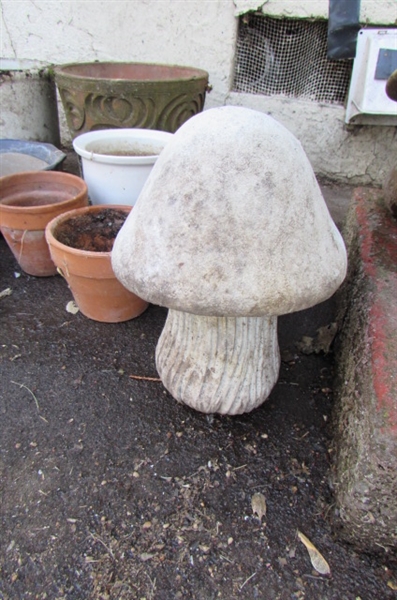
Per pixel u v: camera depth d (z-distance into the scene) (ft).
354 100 8.33
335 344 5.69
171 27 8.82
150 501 4.06
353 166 9.42
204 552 3.73
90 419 4.78
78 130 7.80
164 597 3.46
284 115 9.22
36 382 5.20
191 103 7.52
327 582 3.58
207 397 4.44
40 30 9.40
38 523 3.88
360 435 3.61
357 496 3.47
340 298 6.09
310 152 9.47
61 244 5.30
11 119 8.17
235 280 3.12
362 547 3.73
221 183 3.10
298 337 6.06
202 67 9.11
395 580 3.60
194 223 3.14
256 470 4.33
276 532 3.87
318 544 3.81
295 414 4.92
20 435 4.59
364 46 7.85
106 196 6.83
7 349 5.64
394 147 9.02
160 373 4.79
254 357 4.33
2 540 3.76
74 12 9.05
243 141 3.13
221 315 3.25
